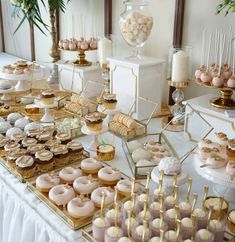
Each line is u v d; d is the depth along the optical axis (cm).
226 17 169
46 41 302
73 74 222
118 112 169
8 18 352
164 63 191
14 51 359
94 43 222
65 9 271
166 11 196
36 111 185
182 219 98
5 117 183
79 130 165
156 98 191
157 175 118
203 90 188
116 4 225
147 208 100
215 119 148
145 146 144
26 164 128
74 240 101
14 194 124
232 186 107
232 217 102
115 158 147
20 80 216
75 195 118
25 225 116
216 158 111
